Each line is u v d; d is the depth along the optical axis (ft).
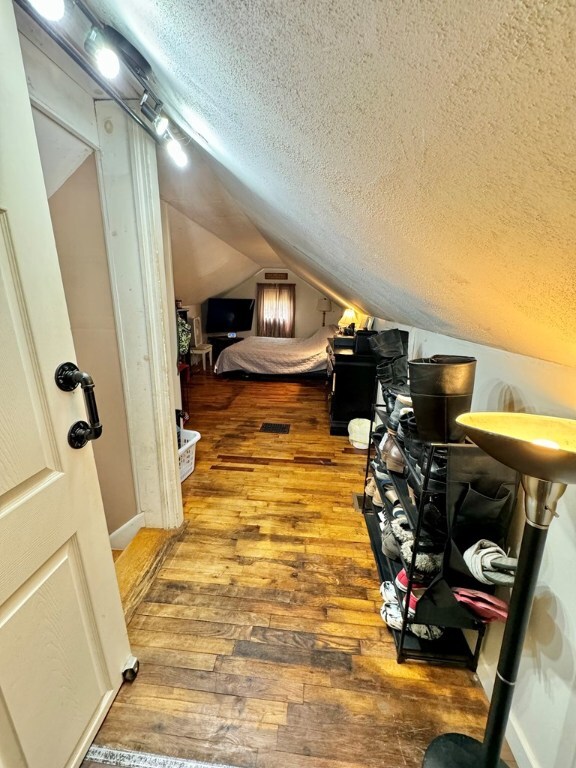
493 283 2.22
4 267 2.29
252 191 5.11
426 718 3.67
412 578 3.97
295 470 8.71
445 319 4.17
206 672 4.05
